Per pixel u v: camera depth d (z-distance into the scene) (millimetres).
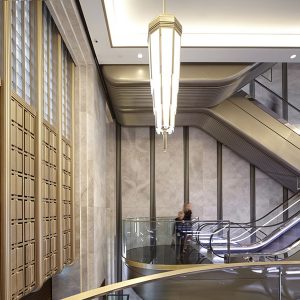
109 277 14914
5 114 4453
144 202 15359
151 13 8414
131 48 9070
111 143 15375
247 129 12664
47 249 6414
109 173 15219
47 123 6535
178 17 8594
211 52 9328
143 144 15508
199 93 10742
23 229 5152
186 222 10555
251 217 15258
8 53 4551
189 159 15430
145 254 10719
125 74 10102
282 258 9727
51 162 6781
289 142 12727
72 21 7238
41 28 6184
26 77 5820
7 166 4449
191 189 15375
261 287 3506
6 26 4539
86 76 9203
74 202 8766
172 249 10609
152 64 4977
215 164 15414
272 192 15359
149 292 2939
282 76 15750
